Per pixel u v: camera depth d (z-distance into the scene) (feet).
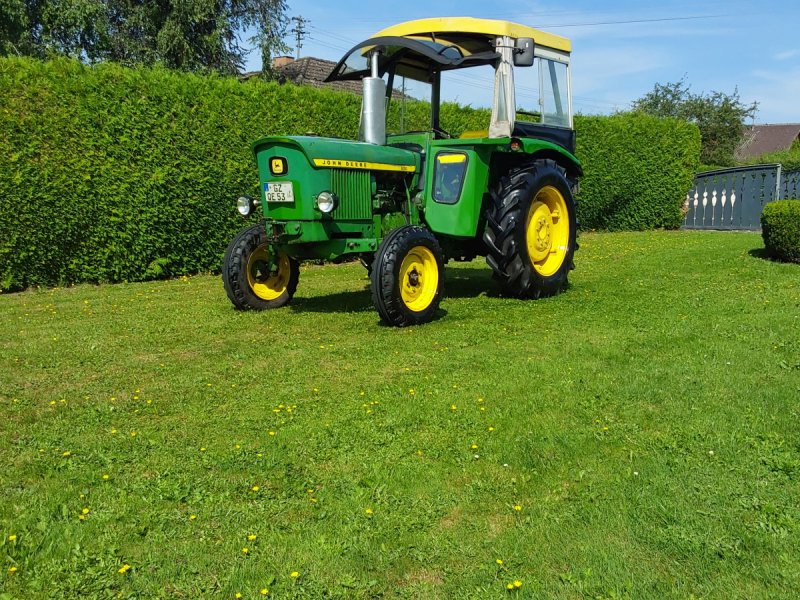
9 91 26.63
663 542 7.72
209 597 7.00
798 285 23.24
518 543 7.79
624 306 20.65
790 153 71.51
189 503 8.86
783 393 12.26
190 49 66.13
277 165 18.99
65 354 16.37
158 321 20.16
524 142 22.31
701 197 54.19
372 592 7.03
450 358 15.26
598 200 49.57
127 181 29.22
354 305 22.26
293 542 7.91
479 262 33.24
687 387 12.74
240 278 21.13
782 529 7.91
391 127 23.06
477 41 22.26
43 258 27.84
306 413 11.98
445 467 9.78
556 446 10.34
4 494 9.16
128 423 11.73
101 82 28.66
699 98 94.48
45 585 7.18
